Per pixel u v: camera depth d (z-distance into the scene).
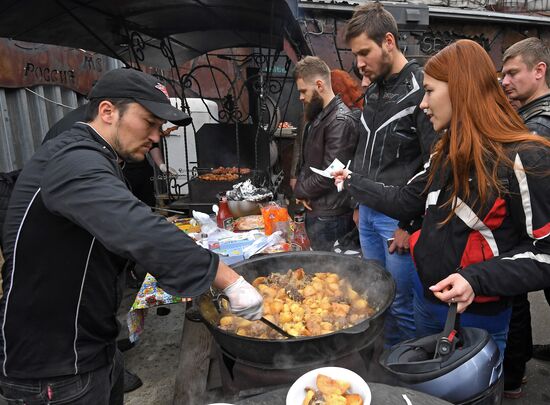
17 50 3.83
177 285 1.10
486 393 1.17
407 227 2.10
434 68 1.40
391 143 2.18
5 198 2.01
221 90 7.21
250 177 3.75
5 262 1.32
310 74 2.83
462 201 1.38
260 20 3.42
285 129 6.43
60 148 1.23
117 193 1.08
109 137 1.30
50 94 4.36
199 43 4.25
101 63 5.32
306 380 1.03
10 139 3.74
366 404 0.94
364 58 2.12
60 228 1.23
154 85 1.28
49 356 1.30
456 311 1.26
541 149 1.24
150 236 1.06
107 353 1.43
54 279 1.26
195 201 3.59
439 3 6.23
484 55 1.31
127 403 2.56
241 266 1.78
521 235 1.35
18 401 1.36
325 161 2.81
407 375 1.17
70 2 2.99
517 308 2.18
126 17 3.45
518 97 2.34
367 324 1.23
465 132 1.32
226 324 1.45
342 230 3.03
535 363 2.69
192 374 1.88
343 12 5.28
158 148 4.58
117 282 1.42
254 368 1.28
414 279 1.75
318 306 1.57
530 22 5.80
